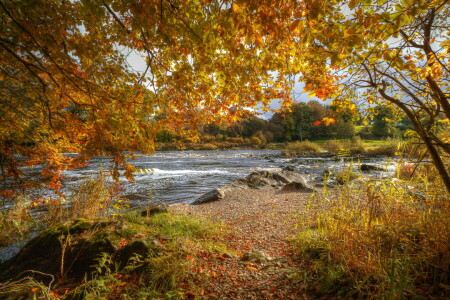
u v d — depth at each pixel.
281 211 6.11
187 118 4.12
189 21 2.52
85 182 5.82
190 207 8.20
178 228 4.61
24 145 3.72
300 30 1.88
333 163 20.73
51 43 2.09
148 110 2.97
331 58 2.07
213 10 2.36
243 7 1.89
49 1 2.13
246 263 3.16
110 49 3.16
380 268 2.33
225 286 2.67
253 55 2.82
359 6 2.05
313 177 13.85
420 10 1.55
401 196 3.06
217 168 20.22
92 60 2.89
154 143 2.68
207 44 2.25
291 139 62.19
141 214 6.01
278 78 4.00
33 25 2.05
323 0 1.78
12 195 3.97
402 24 1.64
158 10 2.25
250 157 31.48
